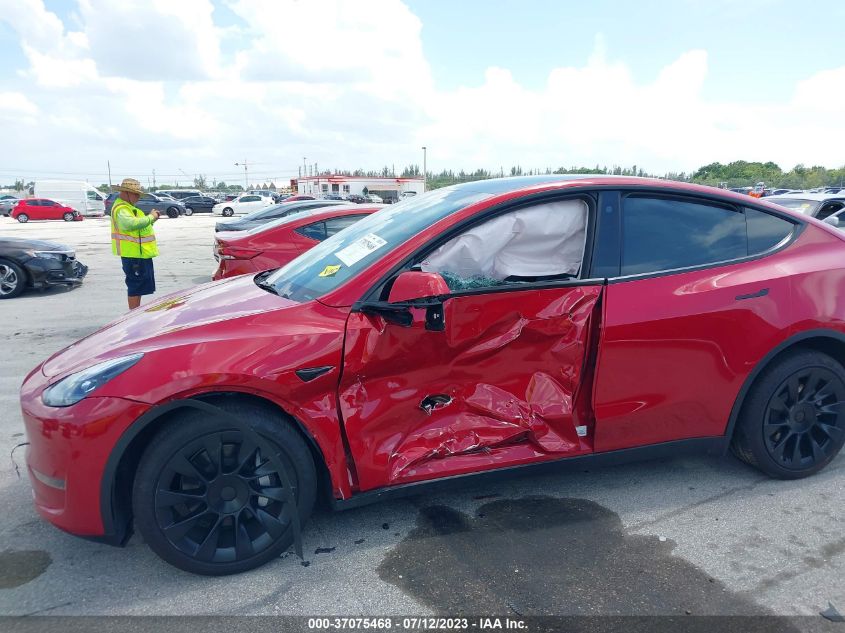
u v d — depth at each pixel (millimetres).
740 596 2291
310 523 2791
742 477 3227
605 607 2229
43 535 2717
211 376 2238
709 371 2867
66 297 8961
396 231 2855
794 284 2963
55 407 2246
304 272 3000
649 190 2943
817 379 3064
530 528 2746
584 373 2773
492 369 2693
